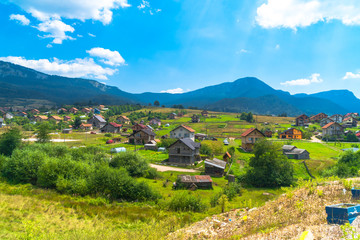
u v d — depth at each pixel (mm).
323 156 67875
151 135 90562
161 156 66312
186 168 55406
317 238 8883
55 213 24812
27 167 37969
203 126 141250
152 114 186875
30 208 25281
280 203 15703
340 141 99250
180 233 16312
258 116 197500
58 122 153750
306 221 11211
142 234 18172
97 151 58469
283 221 12562
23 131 110750
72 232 19891
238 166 58406
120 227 22641
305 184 16750
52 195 31375
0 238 16828
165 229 19562
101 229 20922
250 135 78312
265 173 46125
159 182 43000
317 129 130500
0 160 42906
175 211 28531
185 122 162125
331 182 16156
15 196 29438
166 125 149500
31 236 17219
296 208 13562
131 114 188625
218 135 112062
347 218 9094
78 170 37156
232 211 20594
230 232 14258
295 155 65250
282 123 157750
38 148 50625
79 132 122562
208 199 34844
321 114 157250
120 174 35188
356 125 135750
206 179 41844
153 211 27953
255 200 34656
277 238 10398
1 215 21891
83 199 30734
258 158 49031
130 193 32844
